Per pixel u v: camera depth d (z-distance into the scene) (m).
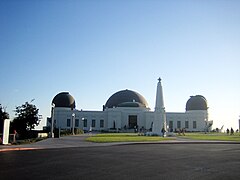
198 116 119.12
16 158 18.33
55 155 20.42
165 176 12.38
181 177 12.20
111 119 116.19
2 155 20.23
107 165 15.42
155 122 64.69
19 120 66.69
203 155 21.23
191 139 46.94
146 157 19.52
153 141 39.22
